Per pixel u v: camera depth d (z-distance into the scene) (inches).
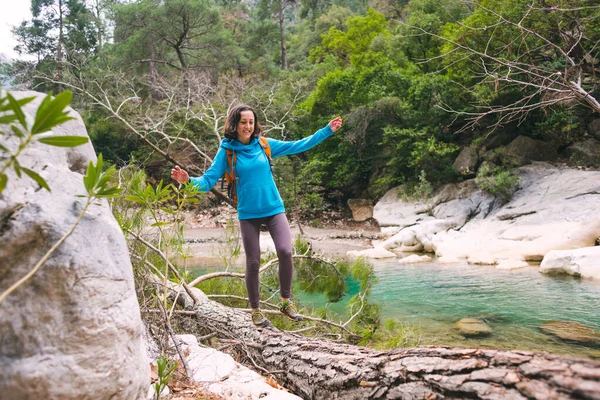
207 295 163.8
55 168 52.7
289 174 633.6
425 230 447.5
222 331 123.6
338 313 209.5
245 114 105.4
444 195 535.5
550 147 535.2
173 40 894.4
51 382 42.8
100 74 480.1
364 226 620.4
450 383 56.2
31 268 43.8
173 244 128.9
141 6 816.3
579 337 167.6
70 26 940.0
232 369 93.2
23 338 42.4
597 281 263.3
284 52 1188.5
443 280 296.0
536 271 306.5
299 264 202.4
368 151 678.5
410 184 589.6
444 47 561.0
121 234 55.9
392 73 621.6
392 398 64.0
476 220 463.5
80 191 53.0
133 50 833.5
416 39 684.1
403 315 213.2
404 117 592.4
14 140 48.9
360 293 186.5
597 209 363.6
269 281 190.9
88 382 45.8
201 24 857.5
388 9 951.6
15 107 34.6
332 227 622.5
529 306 218.8
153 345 97.2
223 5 1390.3
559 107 498.3
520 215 423.5
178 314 134.2
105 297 48.5
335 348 89.4
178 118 452.8
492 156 537.0
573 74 215.8
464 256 381.1
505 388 50.7
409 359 66.6
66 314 44.9
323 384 80.3
